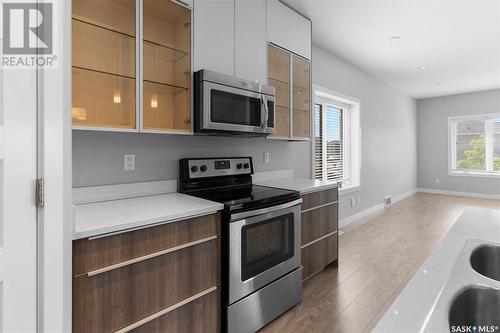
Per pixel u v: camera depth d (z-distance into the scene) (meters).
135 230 1.21
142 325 1.24
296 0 2.48
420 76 4.95
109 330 1.13
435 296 0.67
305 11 2.67
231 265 1.56
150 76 1.79
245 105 2.03
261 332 1.73
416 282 0.74
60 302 0.96
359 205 4.58
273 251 1.85
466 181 6.52
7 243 0.84
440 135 6.91
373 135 5.05
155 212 1.36
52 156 0.94
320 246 2.44
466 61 4.12
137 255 1.22
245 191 2.06
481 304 0.71
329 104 4.06
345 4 2.54
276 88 2.55
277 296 1.86
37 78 0.91
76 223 1.15
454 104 6.64
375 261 2.80
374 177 5.09
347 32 3.12
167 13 1.81
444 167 6.86
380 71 4.64
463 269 0.82
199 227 1.46
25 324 0.88
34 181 0.90
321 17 2.78
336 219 2.67
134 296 1.21
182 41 1.87
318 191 2.42
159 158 1.96
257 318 1.72
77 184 1.60
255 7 2.23
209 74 1.79
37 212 0.91
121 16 1.64
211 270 1.52
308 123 2.89
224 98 1.89
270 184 2.55
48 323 0.93
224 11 1.99
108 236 1.13
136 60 1.57
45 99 0.92
